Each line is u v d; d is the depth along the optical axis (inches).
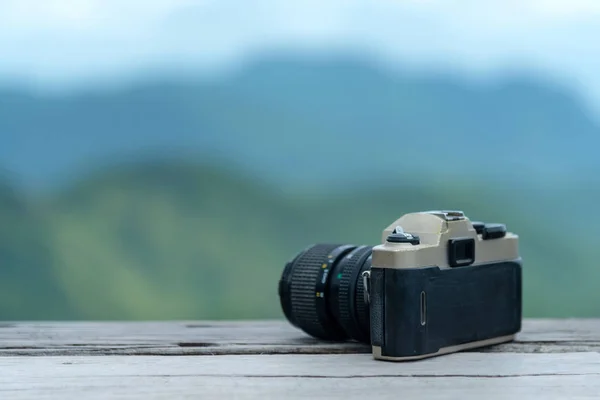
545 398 49.1
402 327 52.4
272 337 56.9
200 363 52.7
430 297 52.8
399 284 52.3
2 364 52.4
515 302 55.4
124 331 58.2
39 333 57.7
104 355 54.2
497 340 55.0
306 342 55.8
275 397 49.1
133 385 50.1
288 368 51.9
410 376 51.0
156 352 54.2
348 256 55.2
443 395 49.3
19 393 49.4
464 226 53.6
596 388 50.0
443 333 53.2
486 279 54.4
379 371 51.5
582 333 57.2
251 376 51.0
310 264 55.7
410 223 53.5
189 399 48.9
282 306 56.4
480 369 51.8
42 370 51.7
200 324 60.1
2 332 57.9
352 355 53.7
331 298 54.9
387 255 52.4
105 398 48.9
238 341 56.1
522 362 52.6
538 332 57.4
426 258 52.7
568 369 51.8
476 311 54.1
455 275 53.4
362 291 53.8
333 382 50.4
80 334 57.6
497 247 54.7
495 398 49.1
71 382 50.4
